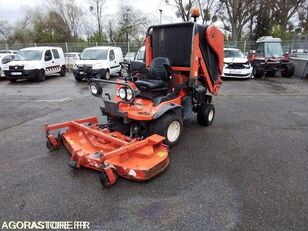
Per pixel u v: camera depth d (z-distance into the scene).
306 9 38.22
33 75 15.32
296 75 17.59
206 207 3.32
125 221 3.08
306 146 5.29
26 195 3.59
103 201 3.45
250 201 3.44
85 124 5.16
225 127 6.50
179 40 5.64
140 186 3.78
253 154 4.90
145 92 5.11
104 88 12.98
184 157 4.76
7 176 4.10
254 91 11.84
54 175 4.11
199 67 5.89
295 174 4.14
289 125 6.69
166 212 3.23
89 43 29.89
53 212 3.25
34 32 48.94
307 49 21.62
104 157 3.60
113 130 5.05
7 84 14.80
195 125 6.63
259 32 37.81
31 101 9.91
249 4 35.53
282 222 3.05
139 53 14.14
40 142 5.49
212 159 4.68
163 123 4.82
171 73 5.52
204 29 5.80
